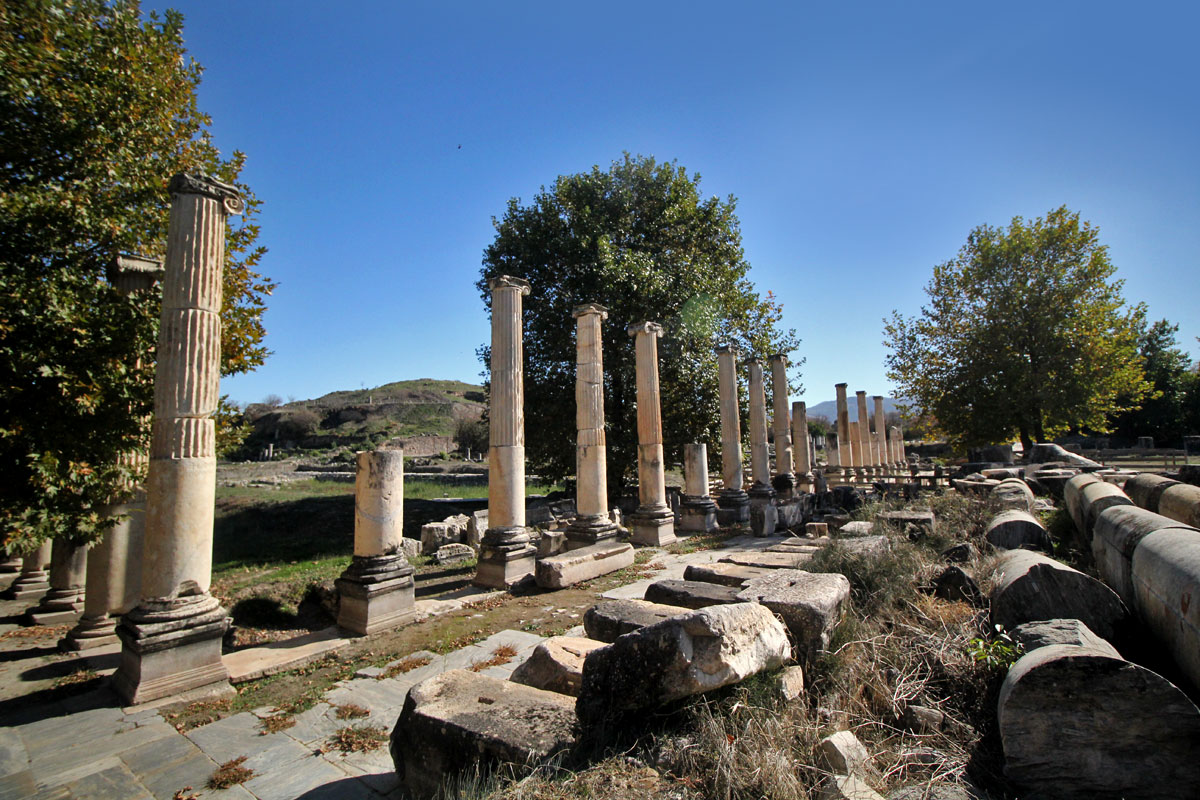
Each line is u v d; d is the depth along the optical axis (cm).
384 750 474
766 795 319
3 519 616
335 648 707
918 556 719
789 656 452
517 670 519
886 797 343
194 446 629
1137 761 338
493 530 1045
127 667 596
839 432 3014
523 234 2230
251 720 536
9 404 644
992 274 2945
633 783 333
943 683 452
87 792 426
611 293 1970
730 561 809
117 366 708
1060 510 1122
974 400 2933
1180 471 1038
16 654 748
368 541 800
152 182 816
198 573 624
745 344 2522
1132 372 2759
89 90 741
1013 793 353
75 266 739
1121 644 489
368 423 7375
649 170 2320
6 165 721
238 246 977
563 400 2078
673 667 375
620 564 1121
